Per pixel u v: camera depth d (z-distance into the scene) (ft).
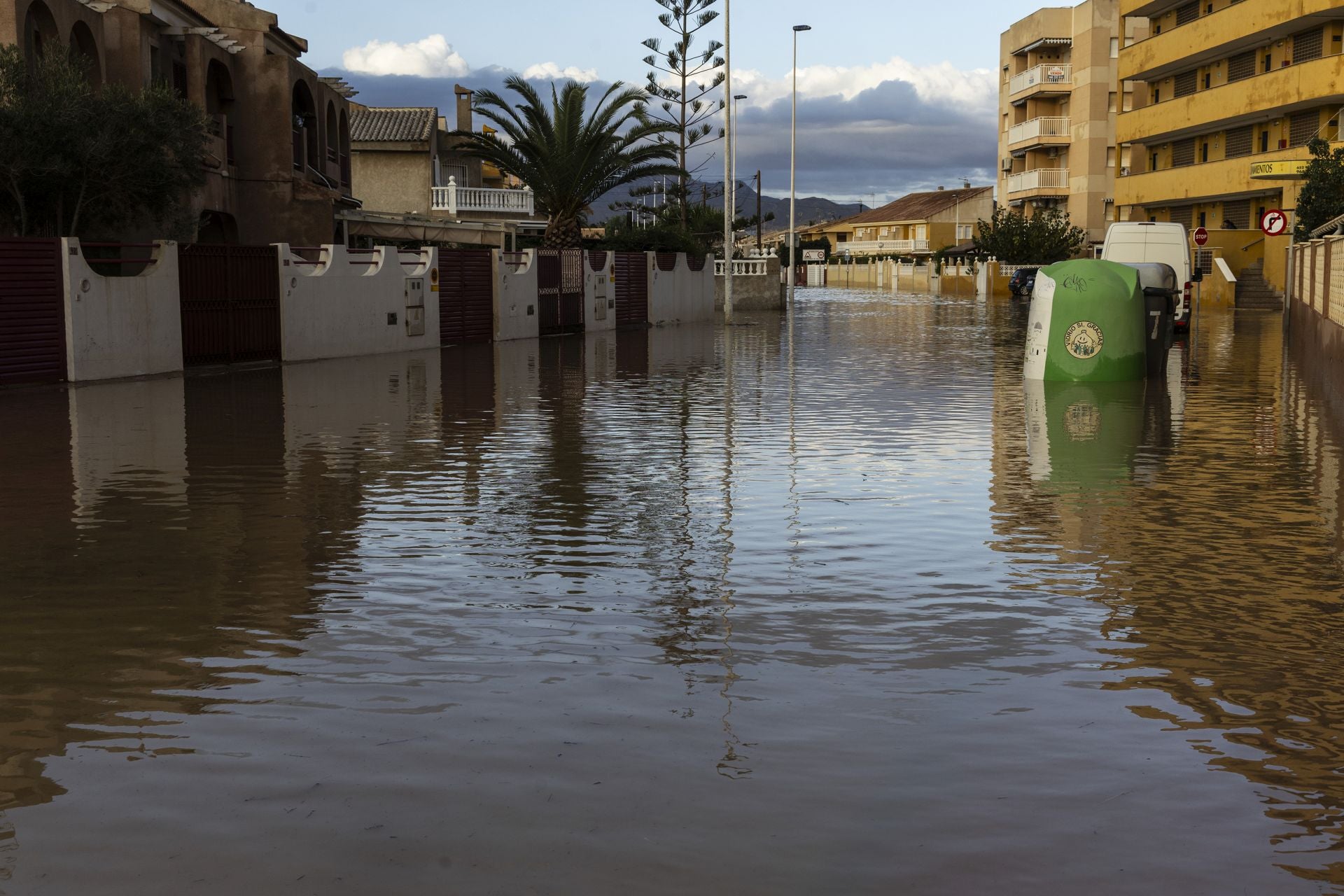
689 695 17.37
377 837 12.82
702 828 13.01
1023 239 241.76
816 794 13.91
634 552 26.66
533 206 176.65
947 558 26.12
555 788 14.06
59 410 54.08
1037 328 67.05
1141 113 214.07
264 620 21.36
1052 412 52.70
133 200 77.20
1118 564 25.55
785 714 16.56
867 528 29.17
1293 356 84.53
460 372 75.36
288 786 14.15
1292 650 19.71
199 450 41.83
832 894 11.64
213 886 11.83
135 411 53.67
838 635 20.47
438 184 186.80
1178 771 14.70
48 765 14.84
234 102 112.78
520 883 11.84
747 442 43.80
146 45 96.99
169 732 15.94
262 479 36.14
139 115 73.87
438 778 14.37
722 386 65.92
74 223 74.64
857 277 384.06
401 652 19.47
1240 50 188.44
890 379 69.56
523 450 42.01
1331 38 165.27
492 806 13.56
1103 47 247.09
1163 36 204.23
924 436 45.29
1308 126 171.42
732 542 27.63
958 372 73.56
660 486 34.86
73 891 11.75
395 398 59.41
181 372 74.38
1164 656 19.39
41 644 19.93
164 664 18.86
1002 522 29.89
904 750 15.28
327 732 15.90
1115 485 34.88
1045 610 22.04
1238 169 181.37
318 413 53.01
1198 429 46.80
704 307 159.74
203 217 106.63
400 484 35.37
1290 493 33.63
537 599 22.75
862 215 479.00
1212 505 31.86
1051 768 14.74
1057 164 264.93
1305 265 94.38
